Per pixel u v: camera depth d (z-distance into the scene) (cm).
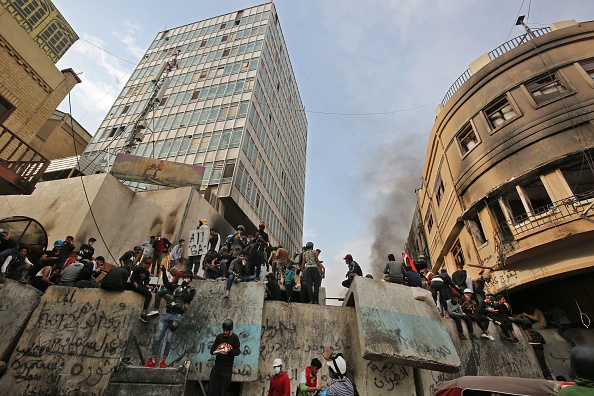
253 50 3434
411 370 724
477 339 850
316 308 794
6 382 600
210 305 744
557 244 962
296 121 4762
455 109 1460
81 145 2964
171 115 3006
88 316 689
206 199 1997
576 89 1091
